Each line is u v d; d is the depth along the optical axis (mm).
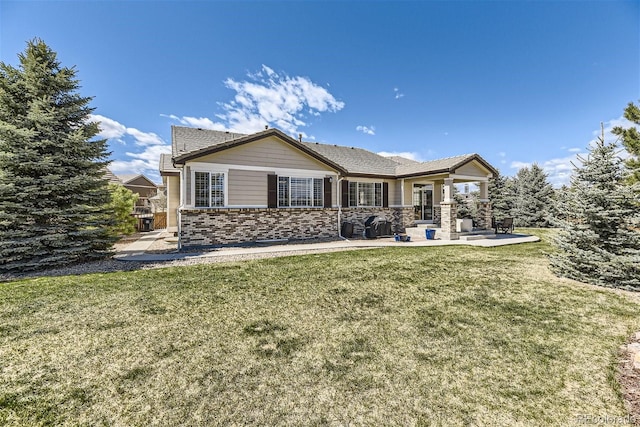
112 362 3234
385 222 15414
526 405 2525
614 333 3984
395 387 2781
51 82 8672
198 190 11562
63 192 8617
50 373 3021
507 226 17047
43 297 5422
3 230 7867
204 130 16422
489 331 4047
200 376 2965
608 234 6488
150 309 4840
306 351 3482
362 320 4434
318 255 9828
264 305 5066
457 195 24000
